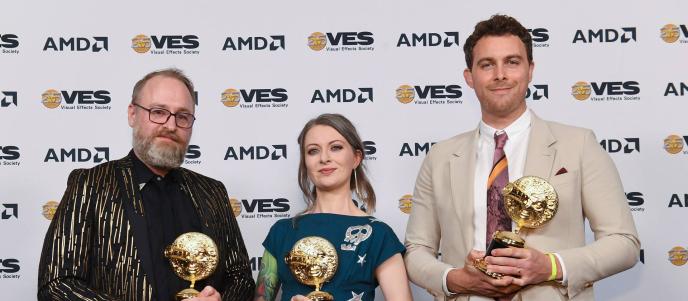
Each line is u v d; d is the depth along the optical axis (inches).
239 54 137.1
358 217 107.0
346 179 109.5
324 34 137.2
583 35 135.6
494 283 92.0
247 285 106.5
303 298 96.7
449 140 109.4
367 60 137.2
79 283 94.2
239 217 136.2
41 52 135.6
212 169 136.1
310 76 137.1
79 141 135.1
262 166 136.4
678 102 134.1
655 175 133.4
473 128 135.9
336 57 137.0
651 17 135.3
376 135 136.3
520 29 102.0
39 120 135.0
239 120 136.5
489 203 99.1
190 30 137.3
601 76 135.0
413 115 136.4
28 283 133.0
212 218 106.9
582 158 98.2
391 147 136.2
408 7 137.2
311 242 99.7
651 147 133.6
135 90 106.5
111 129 135.6
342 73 136.9
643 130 134.0
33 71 135.4
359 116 136.6
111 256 96.9
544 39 135.8
